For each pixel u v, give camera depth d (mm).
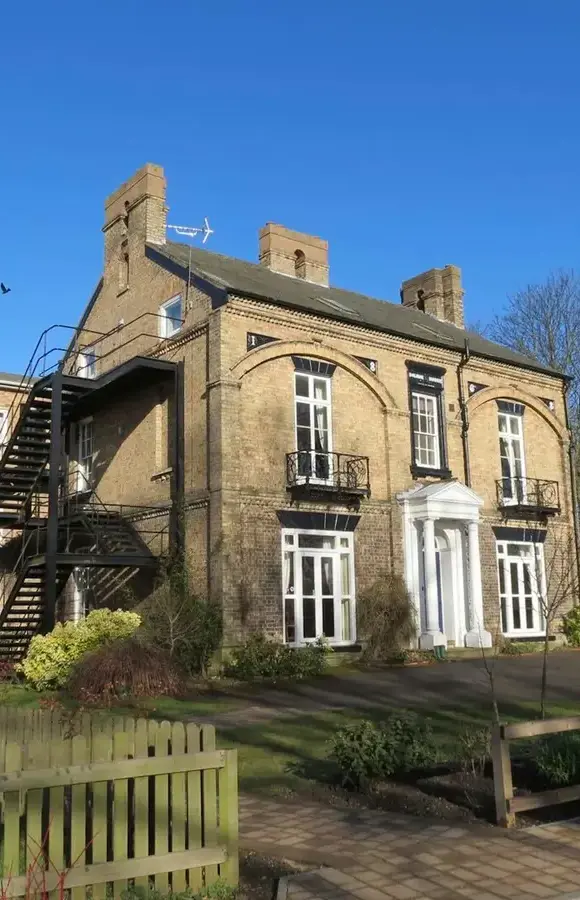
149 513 20500
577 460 32875
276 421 19344
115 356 23250
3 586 25031
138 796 5250
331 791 8156
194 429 19281
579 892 5508
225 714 12734
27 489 21984
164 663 14805
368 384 21219
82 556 18484
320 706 13430
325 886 5609
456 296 29672
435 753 8664
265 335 19438
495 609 22781
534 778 8023
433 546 20625
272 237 25875
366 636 19578
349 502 20281
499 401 24453
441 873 5871
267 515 18734
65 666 15500
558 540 25109
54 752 5090
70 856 5031
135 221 23234
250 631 17875
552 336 35281
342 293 26531
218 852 5457
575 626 23734
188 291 20188
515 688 15094
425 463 22406
